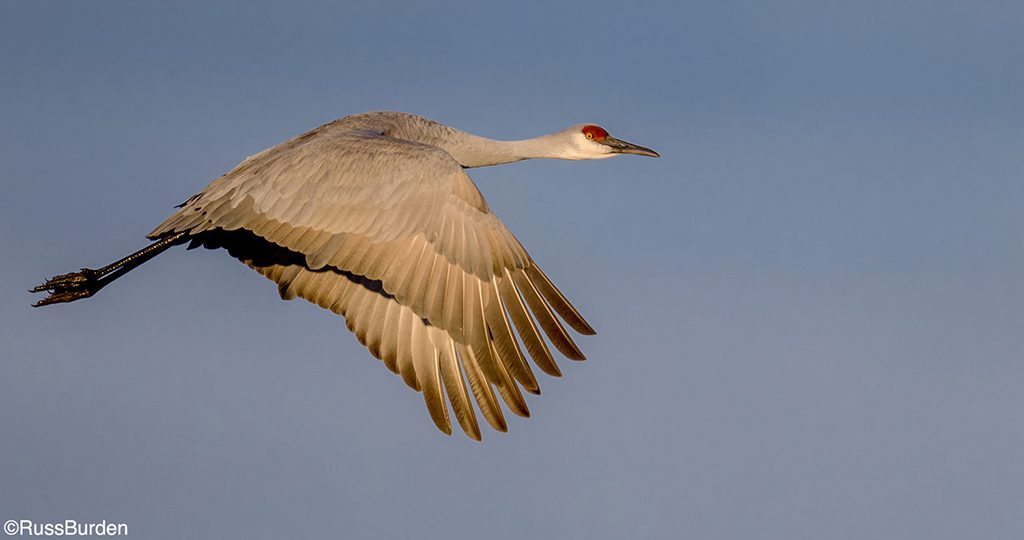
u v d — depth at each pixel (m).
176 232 13.63
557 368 13.06
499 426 12.77
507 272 13.04
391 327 13.27
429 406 12.95
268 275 13.87
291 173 13.32
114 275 14.54
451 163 13.09
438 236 12.81
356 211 12.98
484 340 12.82
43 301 14.63
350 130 14.47
